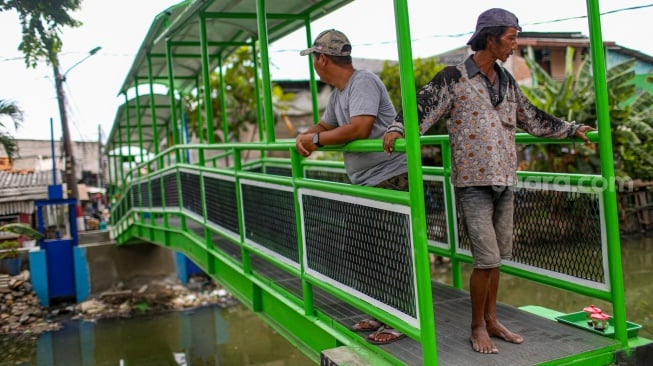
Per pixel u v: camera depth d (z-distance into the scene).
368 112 3.03
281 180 3.89
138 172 12.25
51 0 12.46
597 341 2.88
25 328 13.63
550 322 3.22
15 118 13.55
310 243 3.55
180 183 7.66
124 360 11.26
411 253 2.50
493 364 2.60
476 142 2.75
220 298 15.30
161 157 9.13
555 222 3.27
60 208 20.48
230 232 5.32
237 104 19.84
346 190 2.99
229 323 13.23
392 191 2.62
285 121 20.58
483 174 2.75
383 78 17.81
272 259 4.18
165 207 8.99
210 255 6.35
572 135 3.01
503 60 2.75
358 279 3.01
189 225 9.15
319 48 3.23
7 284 15.09
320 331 3.66
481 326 2.82
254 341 11.84
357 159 3.30
